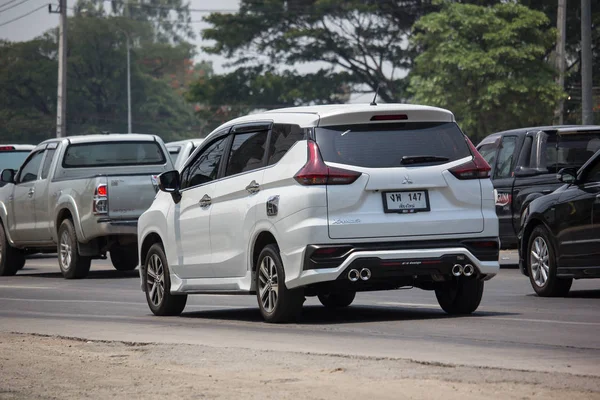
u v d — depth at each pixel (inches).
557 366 639.8
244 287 941.2
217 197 973.8
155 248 1069.1
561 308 1011.3
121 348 774.5
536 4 5132.9
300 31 5767.7
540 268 1162.6
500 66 4249.5
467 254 880.9
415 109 887.1
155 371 657.0
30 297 1320.1
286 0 5979.3
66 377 649.6
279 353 711.1
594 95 4852.4
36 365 705.0
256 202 913.5
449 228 879.7
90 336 867.4
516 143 1572.3
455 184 884.0
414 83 4505.4
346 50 5836.6
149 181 1635.1
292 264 869.2
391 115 884.0
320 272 856.9
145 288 1085.1
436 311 997.2
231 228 951.6
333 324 899.4
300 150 876.6
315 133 873.5
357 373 617.3
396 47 5851.4
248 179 932.6
